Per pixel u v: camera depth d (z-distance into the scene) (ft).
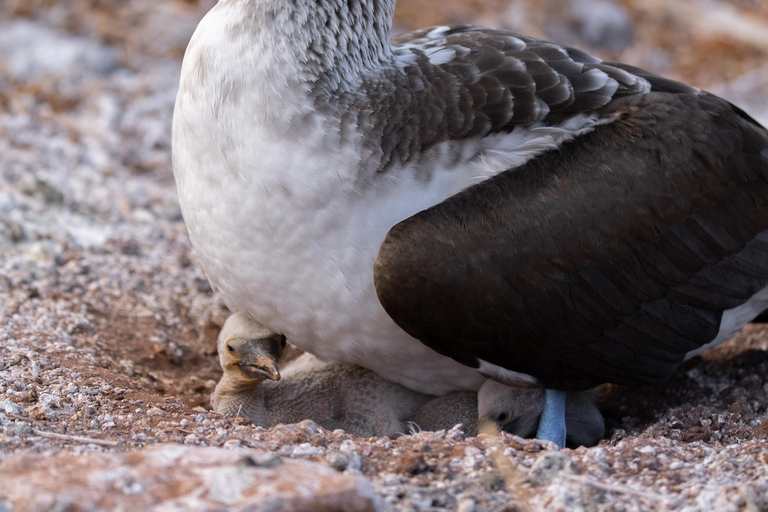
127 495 23.17
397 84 34.22
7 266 47.91
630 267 34.55
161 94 71.92
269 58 32.86
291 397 40.52
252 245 34.06
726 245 36.58
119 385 36.63
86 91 71.05
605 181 33.94
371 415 39.58
